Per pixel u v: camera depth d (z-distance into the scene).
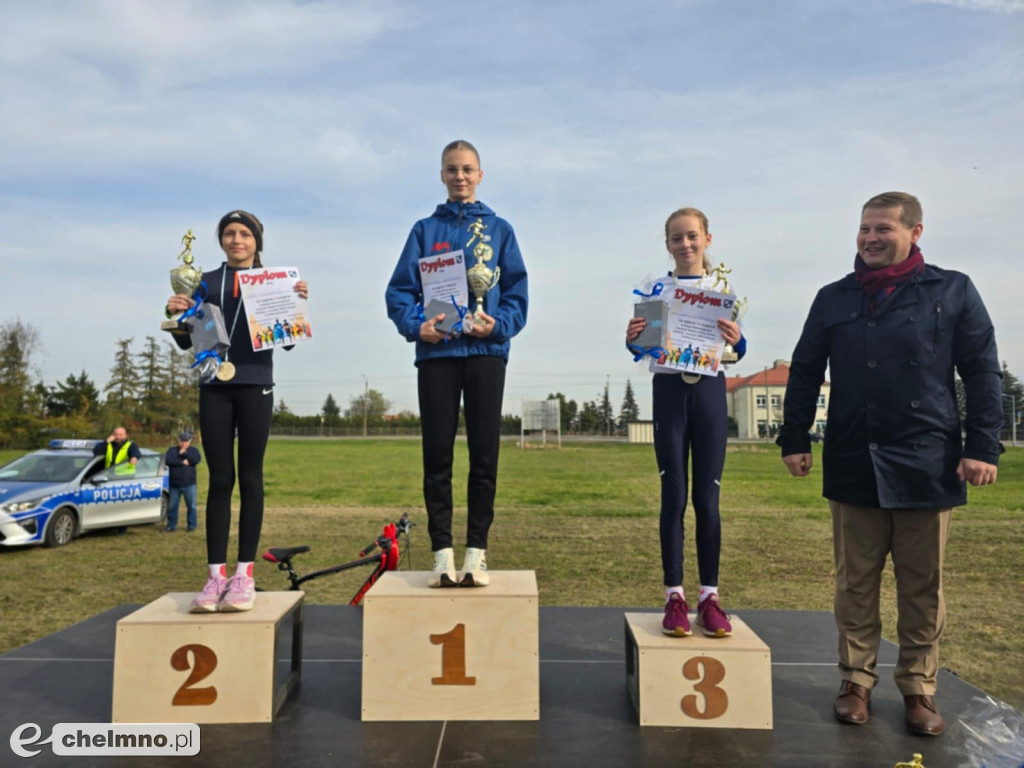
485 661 2.92
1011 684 4.82
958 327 2.98
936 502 2.90
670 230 3.44
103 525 11.05
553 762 2.54
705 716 2.86
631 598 7.35
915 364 2.96
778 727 2.88
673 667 2.88
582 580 8.25
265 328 3.25
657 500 17.03
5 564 9.25
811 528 12.36
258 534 3.23
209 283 3.41
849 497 3.05
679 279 3.40
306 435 77.62
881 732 2.85
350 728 2.83
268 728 2.83
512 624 2.93
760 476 24.67
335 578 8.66
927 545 2.95
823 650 3.92
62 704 3.12
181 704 2.88
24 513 10.09
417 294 3.46
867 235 3.10
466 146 3.49
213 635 2.90
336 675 3.49
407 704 2.91
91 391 54.44
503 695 2.92
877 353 3.03
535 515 14.07
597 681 3.42
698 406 3.21
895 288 3.06
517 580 3.21
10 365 48.12
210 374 3.20
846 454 3.08
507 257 3.45
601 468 29.39
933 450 2.93
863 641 3.08
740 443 56.41
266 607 3.12
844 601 3.12
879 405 3.00
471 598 2.93
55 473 10.91
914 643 2.97
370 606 2.92
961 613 6.84
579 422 79.94
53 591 7.80
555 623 4.44
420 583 3.16
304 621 4.54
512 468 29.27
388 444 57.41
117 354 54.50
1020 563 9.26
